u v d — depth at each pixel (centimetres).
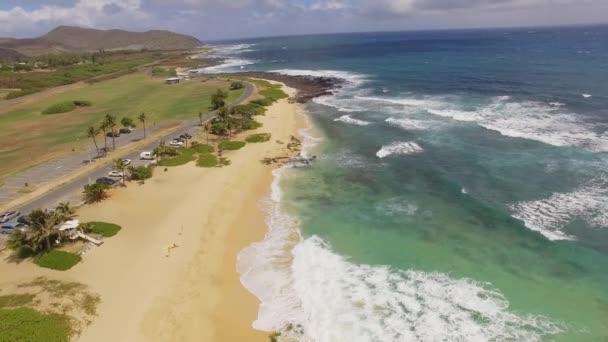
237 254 3606
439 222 3953
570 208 3919
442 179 4862
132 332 2677
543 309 2769
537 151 5359
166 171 5453
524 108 7406
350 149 6219
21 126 8625
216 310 2905
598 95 7806
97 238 3769
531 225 3709
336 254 3541
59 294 2992
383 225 3972
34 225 3541
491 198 4275
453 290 3005
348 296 3011
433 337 2600
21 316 2691
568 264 3188
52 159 6103
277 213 4338
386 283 3130
